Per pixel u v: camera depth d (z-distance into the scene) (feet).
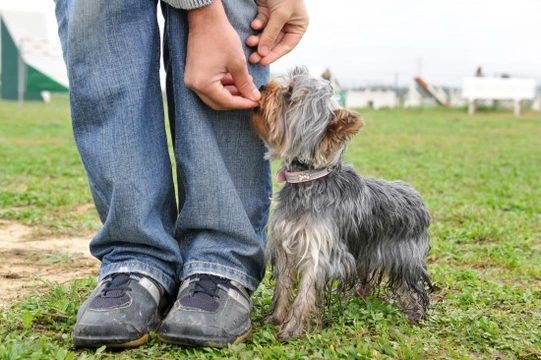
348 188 3.72
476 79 29.17
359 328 3.45
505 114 29.04
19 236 5.72
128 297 3.18
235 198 3.38
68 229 5.99
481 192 8.61
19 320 3.40
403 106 33.63
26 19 32.42
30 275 4.51
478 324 3.58
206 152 3.33
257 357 3.06
